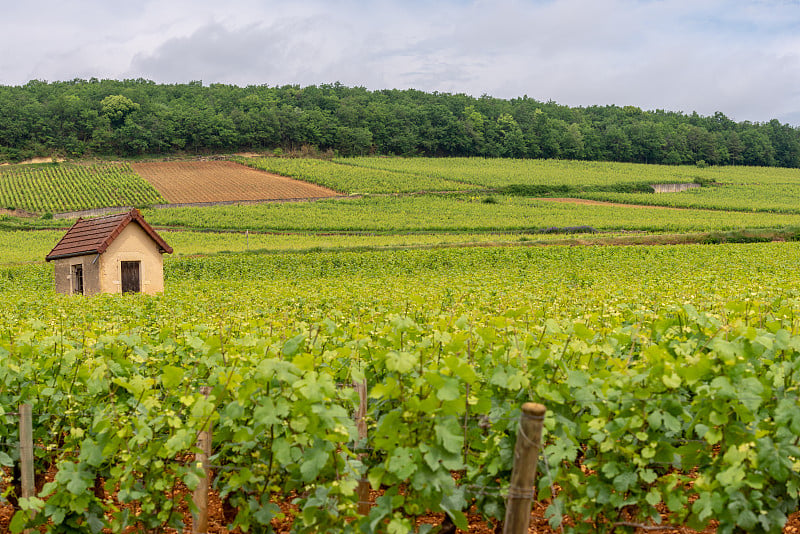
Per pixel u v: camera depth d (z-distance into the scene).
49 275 37.62
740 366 4.15
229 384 4.61
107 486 4.99
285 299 15.72
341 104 197.50
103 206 96.44
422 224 74.44
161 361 6.61
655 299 12.10
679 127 195.12
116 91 181.88
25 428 5.02
